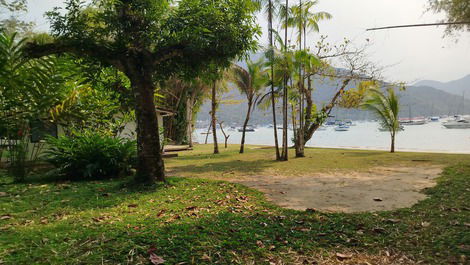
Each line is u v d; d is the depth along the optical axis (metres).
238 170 9.42
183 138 24.52
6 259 2.35
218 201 4.86
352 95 17.70
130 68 5.99
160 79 7.23
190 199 4.97
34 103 6.53
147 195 5.21
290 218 3.87
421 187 5.99
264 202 4.95
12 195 5.22
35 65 6.35
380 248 2.84
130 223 3.45
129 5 5.94
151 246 2.68
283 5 12.65
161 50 6.22
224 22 6.25
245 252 2.67
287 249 2.79
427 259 2.56
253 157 14.28
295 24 13.47
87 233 3.03
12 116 6.54
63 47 5.68
